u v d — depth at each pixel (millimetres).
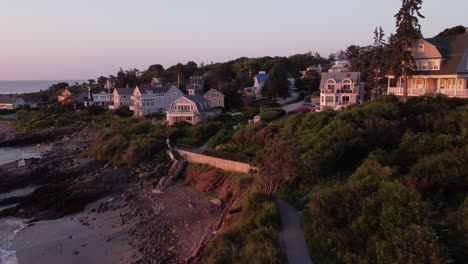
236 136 50719
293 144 30375
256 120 58406
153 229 33969
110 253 30266
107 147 56031
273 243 22047
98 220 37094
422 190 21672
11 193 45719
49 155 62156
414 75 44812
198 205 38062
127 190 44656
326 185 29516
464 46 43188
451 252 15781
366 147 32062
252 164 35875
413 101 38250
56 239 33125
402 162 26828
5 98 135750
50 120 92188
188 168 47281
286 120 49969
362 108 39500
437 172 22672
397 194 18875
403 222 17562
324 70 115375
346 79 59875
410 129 32812
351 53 109062
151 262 28172
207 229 31938
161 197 41594
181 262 27438
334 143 32875
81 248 31328
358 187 22297
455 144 25891
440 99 36844
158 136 58469
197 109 71188
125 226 35344
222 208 35844
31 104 131625
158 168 48969
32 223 36844
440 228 17000
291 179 30984
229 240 24719
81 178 48625
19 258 29969
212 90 83438
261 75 103000
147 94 92438
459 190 21594
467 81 42844
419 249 15648
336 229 21062
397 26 41375
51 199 42281
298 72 137250
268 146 32812
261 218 25438
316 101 75250
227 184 40000
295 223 25453
